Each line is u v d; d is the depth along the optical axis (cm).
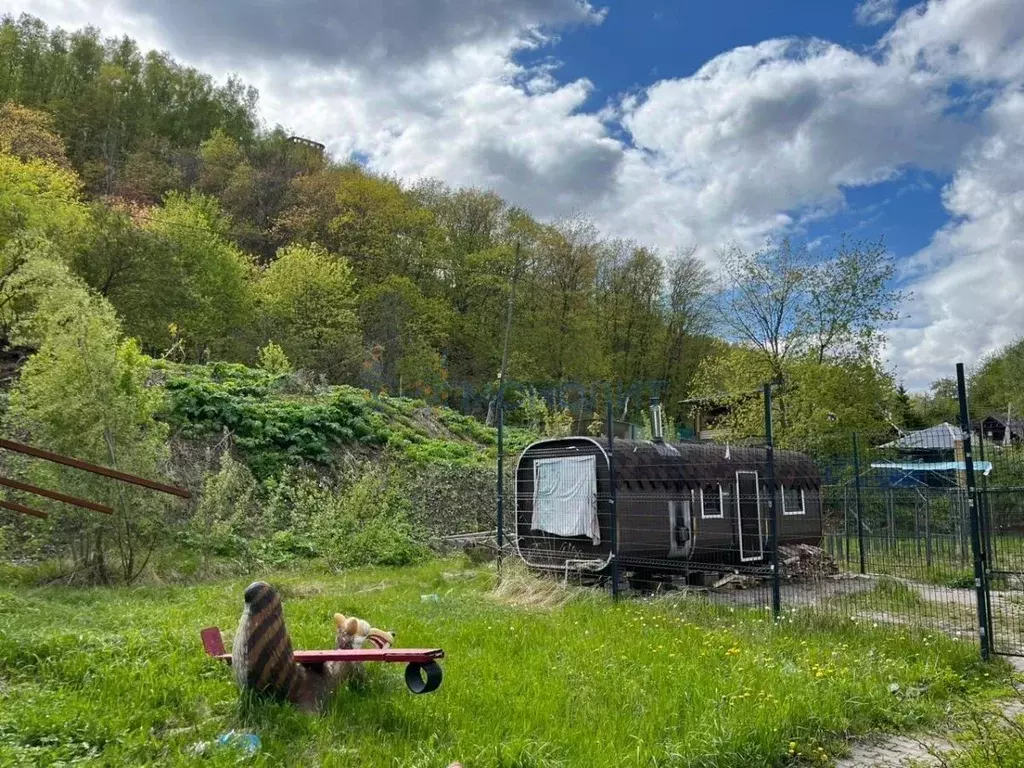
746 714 572
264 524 1617
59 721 487
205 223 4197
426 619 943
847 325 3225
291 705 543
